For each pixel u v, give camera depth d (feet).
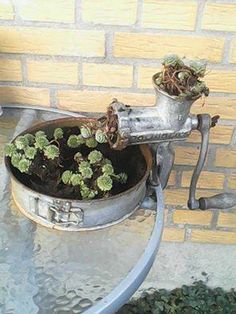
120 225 1.95
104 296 1.71
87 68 2.46
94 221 1.84
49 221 1.83
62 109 2.59
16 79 2.49
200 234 3.09
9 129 2.38
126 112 1.92
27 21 2.33
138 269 1.78
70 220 1.81
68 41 2.38
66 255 1.84
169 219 3.03
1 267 1.80
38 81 2.50
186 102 1.88
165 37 2.38
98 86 2.52
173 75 1.84
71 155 2.04
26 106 2.55
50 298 1.70
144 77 2.49
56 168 1.95
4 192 2.04
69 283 1.75
